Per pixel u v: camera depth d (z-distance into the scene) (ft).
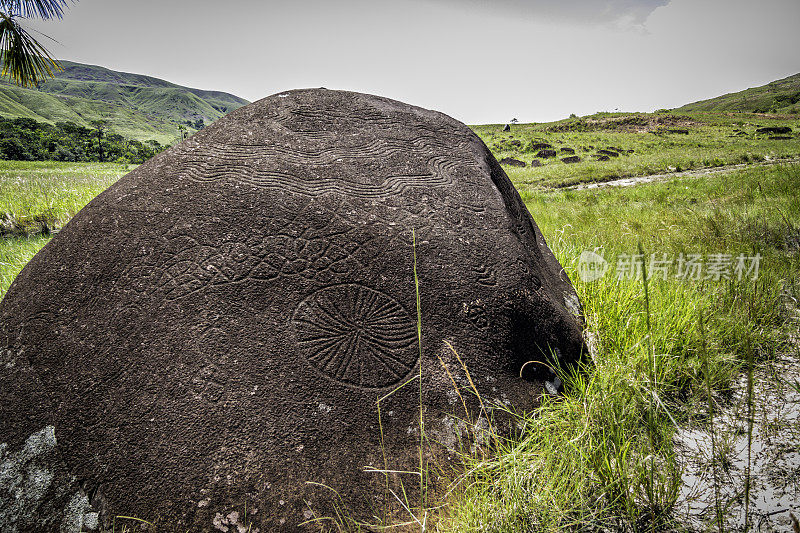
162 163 8.16
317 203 8.09
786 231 15.79
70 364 6.24
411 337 7.28
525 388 7.57
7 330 6.57
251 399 6.16
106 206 7.56
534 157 115.34
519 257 8.95
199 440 5.82
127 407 5.97
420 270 7.89
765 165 55.77
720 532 4.88
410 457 6.36
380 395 6.70
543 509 5.50
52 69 13.35
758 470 5.94
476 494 5.72
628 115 168.66
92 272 6.92
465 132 11.40
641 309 9.08
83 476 5.58
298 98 10.07
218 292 6.86
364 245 7.86
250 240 7.41
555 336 8.52
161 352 6.33
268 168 8.39
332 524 5.62
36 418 5.90
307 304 7.11
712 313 9.34
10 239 22.62
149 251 7.11
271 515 5.54
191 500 5.51
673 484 5.56
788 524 5.08
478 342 7.57
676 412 7.27
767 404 7.29
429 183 9.37
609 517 5.55
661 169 68.49
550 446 6.13
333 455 6.08
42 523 5.38
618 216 25.20
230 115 9.33
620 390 6.70
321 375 6.61
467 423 6.78
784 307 10.29
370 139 9.77
